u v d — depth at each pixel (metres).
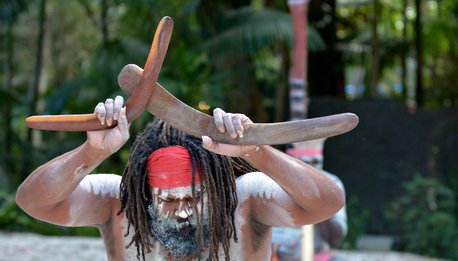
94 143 4.42
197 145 4.88
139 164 4.89
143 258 4.96
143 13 24.66
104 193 5.14
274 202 5.01
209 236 4.85
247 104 24.73
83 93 25.47
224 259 5.02
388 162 22.27
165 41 4.39
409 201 21.67
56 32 37.38
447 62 33.09
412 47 33.25
